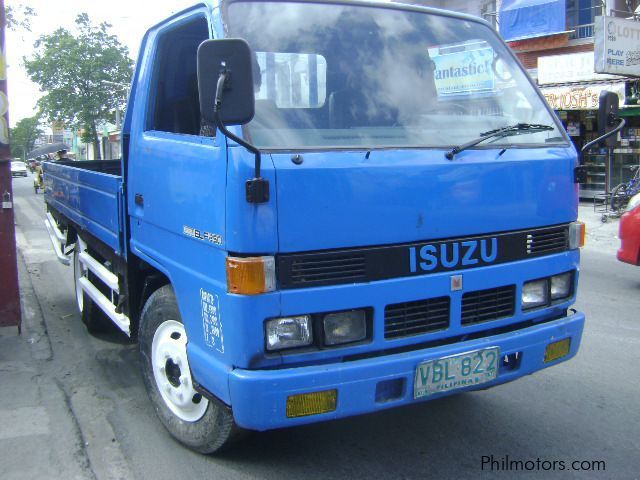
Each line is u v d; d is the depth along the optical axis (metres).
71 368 5.02
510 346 3.23
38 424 3.95
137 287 4.16
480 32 3.86
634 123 14.73
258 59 3.03
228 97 2.48
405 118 3.30
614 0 15.57
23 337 5.69
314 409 2.79
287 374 2.74
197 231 3.05
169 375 3.65
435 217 3.05
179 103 3.71
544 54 16.83
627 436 3.85
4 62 5.06
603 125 3.77
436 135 3.30
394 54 3.45
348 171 2.83
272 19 3.18
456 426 3.98
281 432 3.88
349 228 2.84
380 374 2.88
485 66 3.75
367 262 2.90
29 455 3.57
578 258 3.67
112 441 3.76
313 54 3.19
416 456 3.59
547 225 3.48
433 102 3.44
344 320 2.88
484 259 3.21
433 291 3.05
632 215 7.49
